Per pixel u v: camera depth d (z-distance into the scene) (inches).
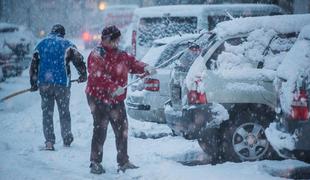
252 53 431.5
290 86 358.9
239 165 406.0
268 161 408.2
